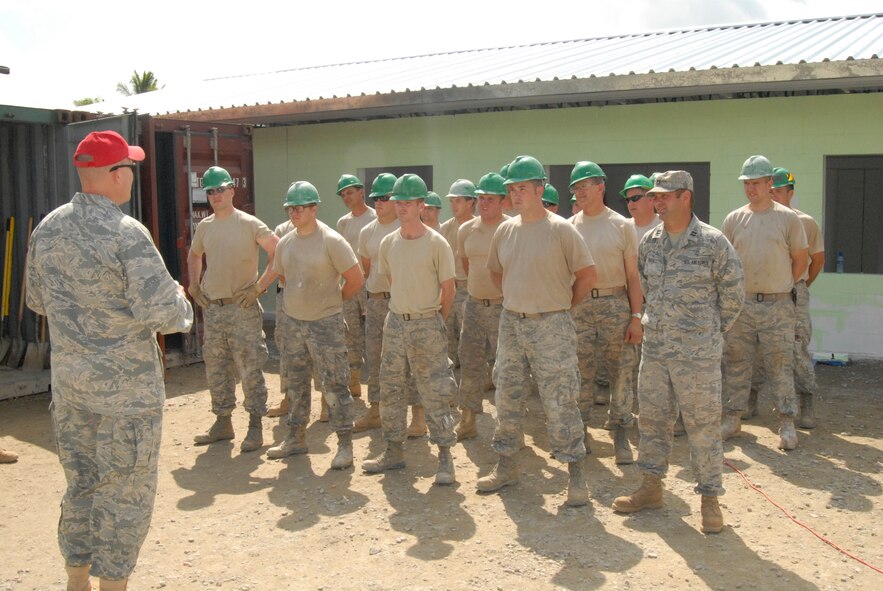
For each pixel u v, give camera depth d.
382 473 5.60
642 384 4.63
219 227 6.09
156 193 8.41
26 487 5.49
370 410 6.66
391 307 5.40
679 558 4.17
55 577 4.14
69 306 3.36
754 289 5.94
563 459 4.81
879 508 4.82
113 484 3.43
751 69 8.34
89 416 3.47
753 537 4.43
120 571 3.42
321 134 12.38
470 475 5.51
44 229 3.42
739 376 6.11
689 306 4.38
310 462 5.87
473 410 6.29
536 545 4.36
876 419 6.77
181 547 4.44
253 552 4.36
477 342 6.20
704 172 9.88
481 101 10.18
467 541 4.43
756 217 5.98
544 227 4.77
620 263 5.54
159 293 3.36
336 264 5.57
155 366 3.52
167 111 12.63
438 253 5.19
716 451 4.43
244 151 9.76
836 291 9.23
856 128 8.92
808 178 9.19
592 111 10.21
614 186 10.38
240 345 6.07
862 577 3.96
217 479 5.56
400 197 5.18
